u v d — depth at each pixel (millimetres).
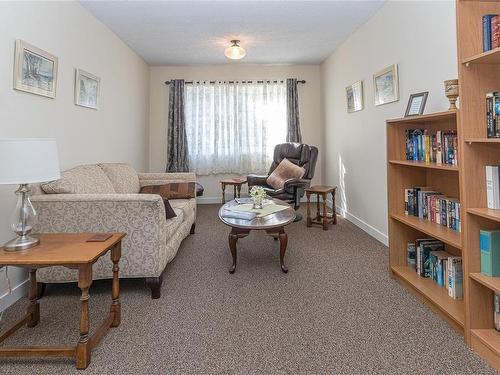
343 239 3438
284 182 4184
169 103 5469
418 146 2254
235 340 1623
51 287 2295
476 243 1537
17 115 2178
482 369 1375
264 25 3715
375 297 2076
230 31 3895
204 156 5625
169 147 5469
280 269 2594
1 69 2029
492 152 1533
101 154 3566
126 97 4379
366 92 3637
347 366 1411
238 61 5277
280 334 1672
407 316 1831
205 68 5570
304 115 5730
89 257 1418
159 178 3883
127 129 4441
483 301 1532
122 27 3721
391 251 2406
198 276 2469
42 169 1516
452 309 1752
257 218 2479
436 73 2352
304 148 4598
